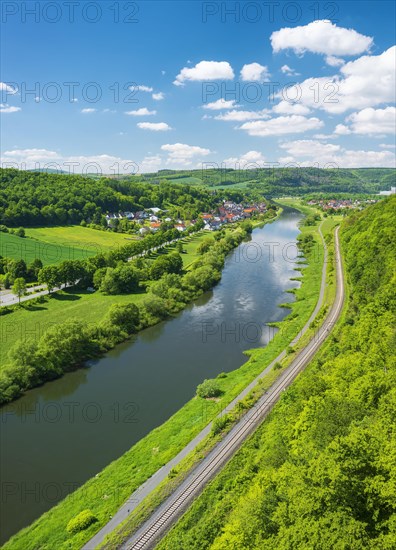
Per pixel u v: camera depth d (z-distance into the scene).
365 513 29.02
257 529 35.03
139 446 63.47
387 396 42.44
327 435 39.16
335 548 26.14
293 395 65.44
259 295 143.50
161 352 99.25
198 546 41.56
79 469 59.34
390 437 34.19
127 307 112.75
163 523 47.44
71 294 141.00
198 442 62.41
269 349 96.94
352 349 72.38
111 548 44.69
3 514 51.62
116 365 92.50
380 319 73.75
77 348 94.94
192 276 148.50
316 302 126.69
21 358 83.94
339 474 29.06
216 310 129.12
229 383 81.56
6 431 68.62
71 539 47.19
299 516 30.64
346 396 48.12
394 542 25.55
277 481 40.09
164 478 55.56
